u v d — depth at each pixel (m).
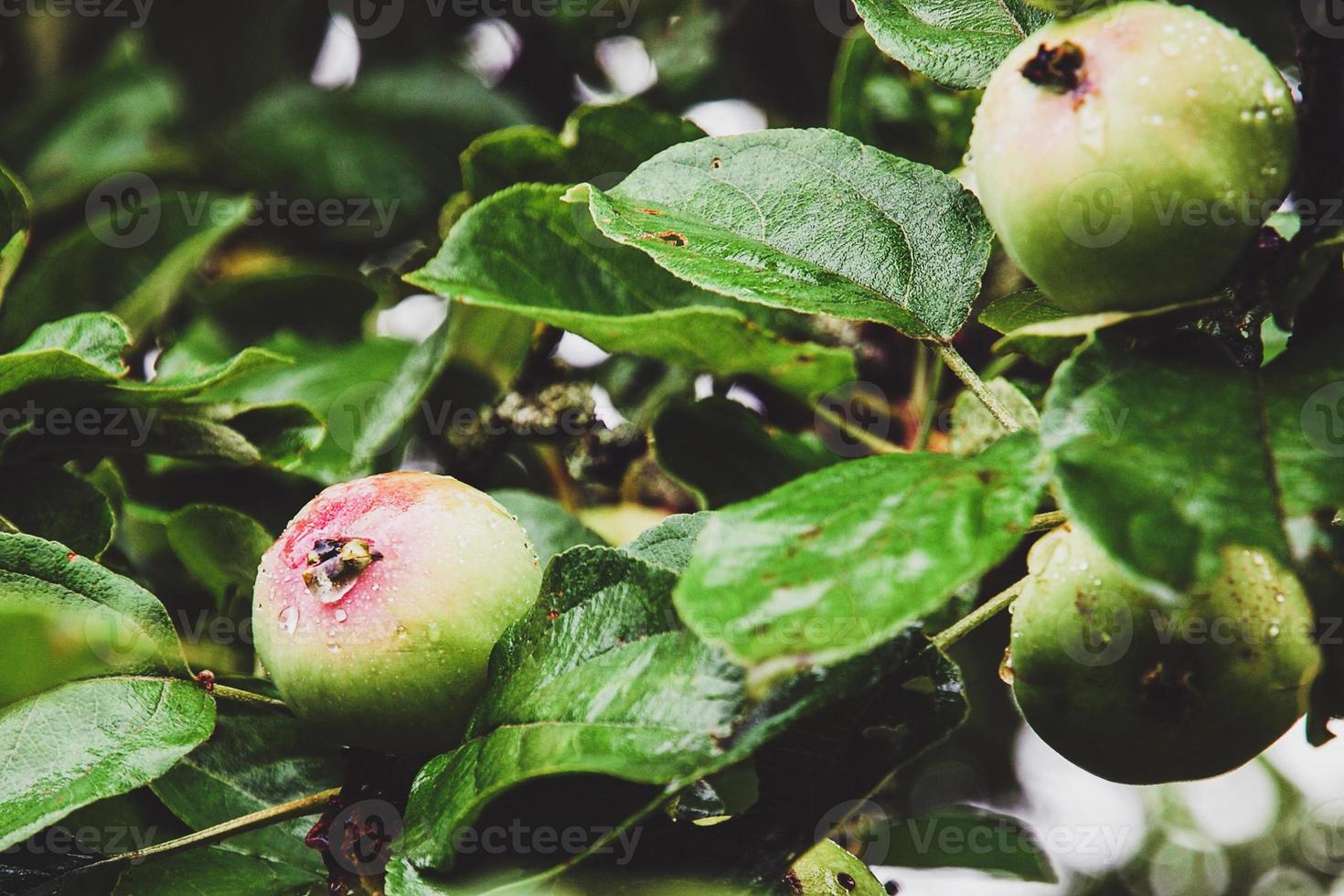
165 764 0.77
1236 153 0.72
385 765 0.78
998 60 0.78
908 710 0.75
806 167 0.79
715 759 0.71
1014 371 0.93
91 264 0.97
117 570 0.91
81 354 0.83
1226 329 0.75
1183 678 0.75
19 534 0.78
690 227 0.78
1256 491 0.70
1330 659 0.74
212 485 0.93
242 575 0.87
